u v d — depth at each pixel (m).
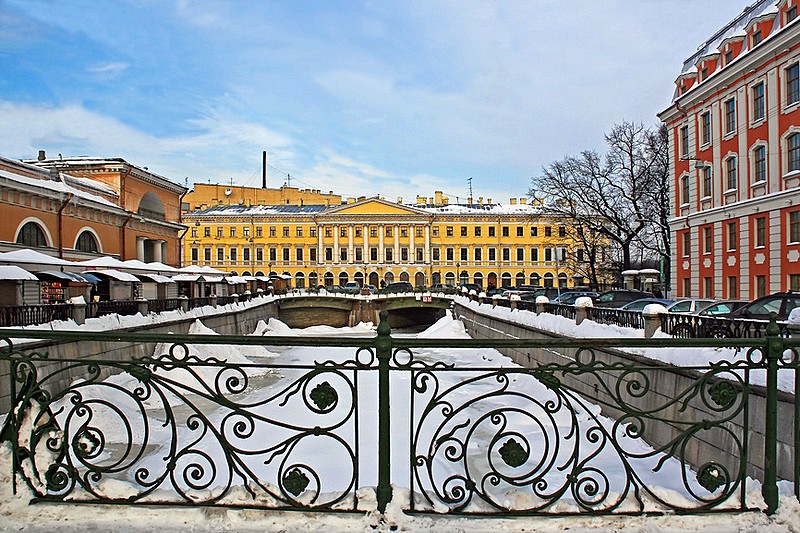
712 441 9.10
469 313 40.12
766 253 27.97
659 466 3.97
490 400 15.97
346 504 3.86
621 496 3.89
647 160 43.06
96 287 29.05
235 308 37.78
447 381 18.80
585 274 55.72
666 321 11.96
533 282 88.62
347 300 59.78
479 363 23.05
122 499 3.92
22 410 4.13
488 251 89.50
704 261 33.72
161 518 3.74
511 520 3.72
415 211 89.12
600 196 44.38
